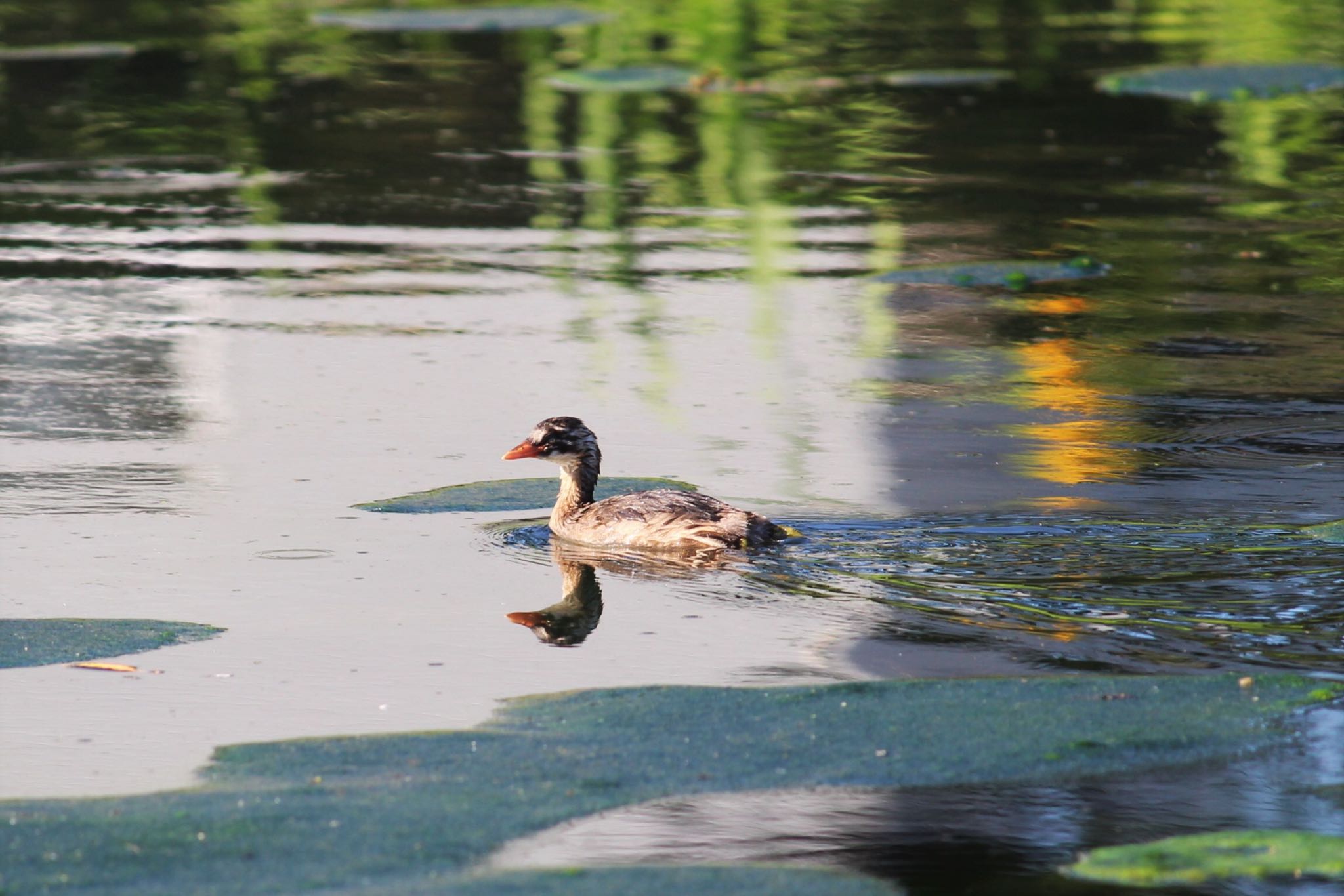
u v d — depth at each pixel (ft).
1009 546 43.37
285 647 37.45
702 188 96.17
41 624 38.45
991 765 30.83
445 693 34.94
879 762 31.12
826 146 106.01
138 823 28.25
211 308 72.02
